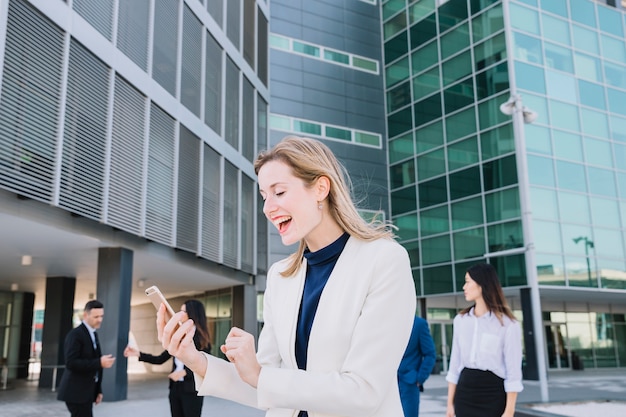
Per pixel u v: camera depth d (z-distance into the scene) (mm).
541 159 22141
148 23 13180
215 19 17391
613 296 24406
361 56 28812
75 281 18531
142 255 13469
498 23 23344
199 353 1425
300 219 1449
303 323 1480
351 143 27406
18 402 13383
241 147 18844
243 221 19266
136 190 12180
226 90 17953
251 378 1305
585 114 23812
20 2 9094
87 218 11438
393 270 1402
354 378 1292
